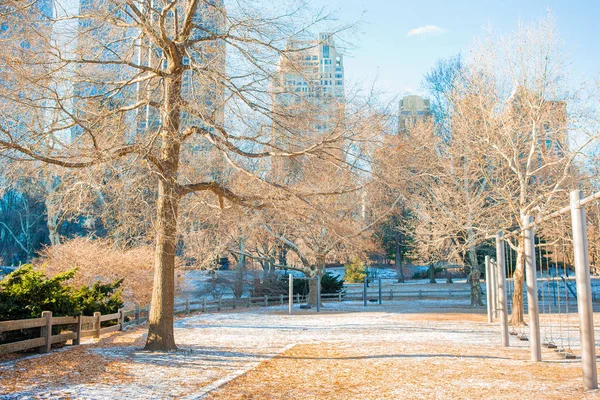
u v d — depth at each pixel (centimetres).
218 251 2823
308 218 1322
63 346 1331
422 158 2528
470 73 2311
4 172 1116
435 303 3669
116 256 2353
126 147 1157
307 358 1225
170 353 1259
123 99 1307
